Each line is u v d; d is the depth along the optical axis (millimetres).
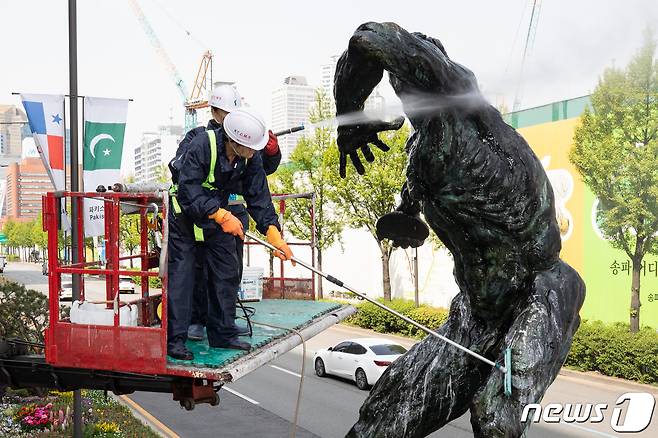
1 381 5453
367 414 4527
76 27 11148
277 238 4625
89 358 4285
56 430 12344
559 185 18422
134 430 12711
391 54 3666
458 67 3830
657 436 11469
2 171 147125
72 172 11227
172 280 4465
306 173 27844
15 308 10898
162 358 4105
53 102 11125
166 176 41094
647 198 15070
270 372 18969
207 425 13695
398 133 22406
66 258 9867
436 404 4379
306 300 7289
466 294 4379
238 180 4633
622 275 17031
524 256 4082
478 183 3951
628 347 15688
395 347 16859
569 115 18266
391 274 26719
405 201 4855
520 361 3822
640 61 14336
